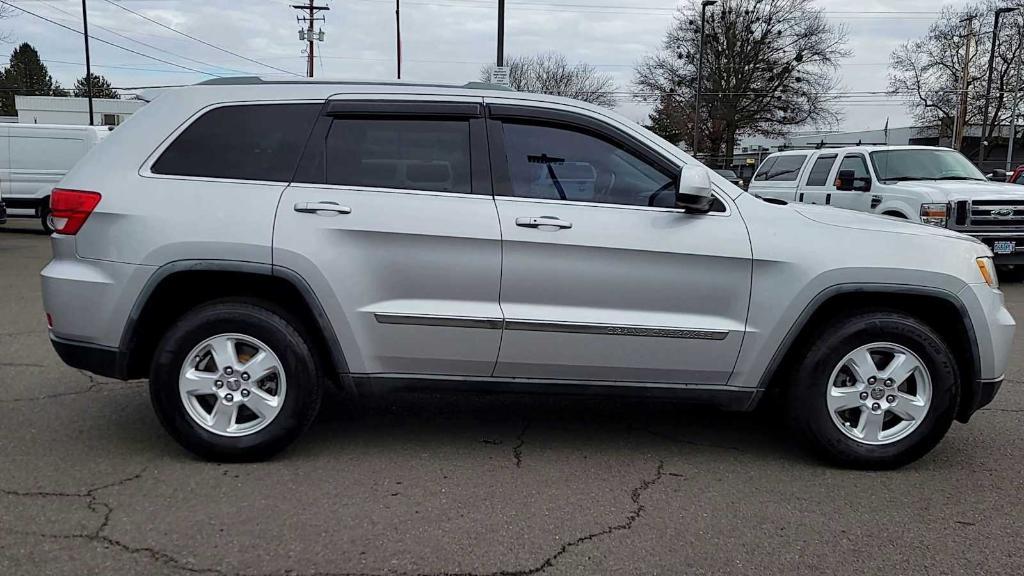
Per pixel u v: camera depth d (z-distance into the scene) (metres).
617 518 3.47
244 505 3.51
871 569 3.06
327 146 3.95
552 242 3.85
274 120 3.98
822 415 4.01
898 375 3.99
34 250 14.23
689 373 4.04
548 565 3.05
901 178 11.37
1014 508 3.65
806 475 4.03
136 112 4.10
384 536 3.25
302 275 3.80
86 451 4.14
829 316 4.16
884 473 4.07
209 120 3.98
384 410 5.01
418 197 3.89
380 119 3.98
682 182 3.77
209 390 3.90
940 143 55.56
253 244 3.79
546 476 3.95
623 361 3.98
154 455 4.10
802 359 4.02
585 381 4.05
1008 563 3.13
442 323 3.87
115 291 3.81
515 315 3.87
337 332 3.88
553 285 3.88
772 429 4.80
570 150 4.02
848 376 4.04
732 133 50.31
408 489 3.74
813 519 3.50
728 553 3.17
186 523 3.32
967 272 4.00
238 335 3.87
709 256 3.89
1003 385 5.80
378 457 4.16
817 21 48.78
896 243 4.00
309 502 3.56
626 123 4.05
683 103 50.88
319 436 4.48
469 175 3.95
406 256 3.85
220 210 3.82
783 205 4.29
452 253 3.85
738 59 49.34
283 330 3.87
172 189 3.87
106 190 3.86
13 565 2.95
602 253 3.87
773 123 50.03
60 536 3.19
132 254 3.79
